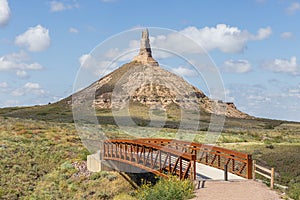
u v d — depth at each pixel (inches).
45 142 1435.8
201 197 573.6
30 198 969.5
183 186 612.7
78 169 1131.9
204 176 741.3
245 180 691.4
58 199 965.8
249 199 559.2
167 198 582.9
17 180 1067.3
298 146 1455.5
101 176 1046.4
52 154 1285.7
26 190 1022.4
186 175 703.1
